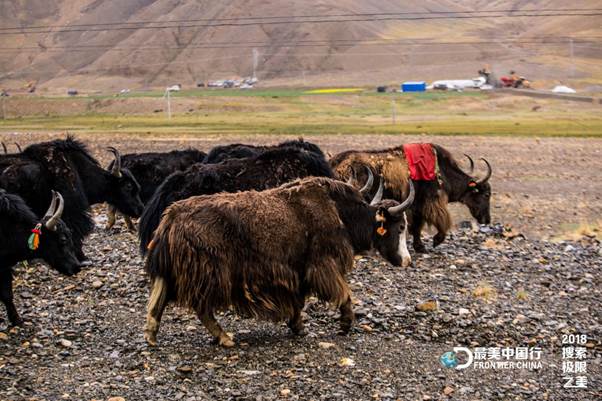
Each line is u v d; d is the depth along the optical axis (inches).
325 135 1652.3
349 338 367.6
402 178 543.5
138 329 373.4
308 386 311.3
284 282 350.0
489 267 510.9
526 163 1149.1
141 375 315.9
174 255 333.1
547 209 785.6
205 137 1614.2
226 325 384.8
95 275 465.1
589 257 551.2
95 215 689.0
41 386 303.1
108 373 317.7
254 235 343.0
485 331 385.4
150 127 2084.2
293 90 5526.6
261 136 1627.7
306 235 355.3
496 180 983.0
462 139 1530.5
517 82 4785.9
